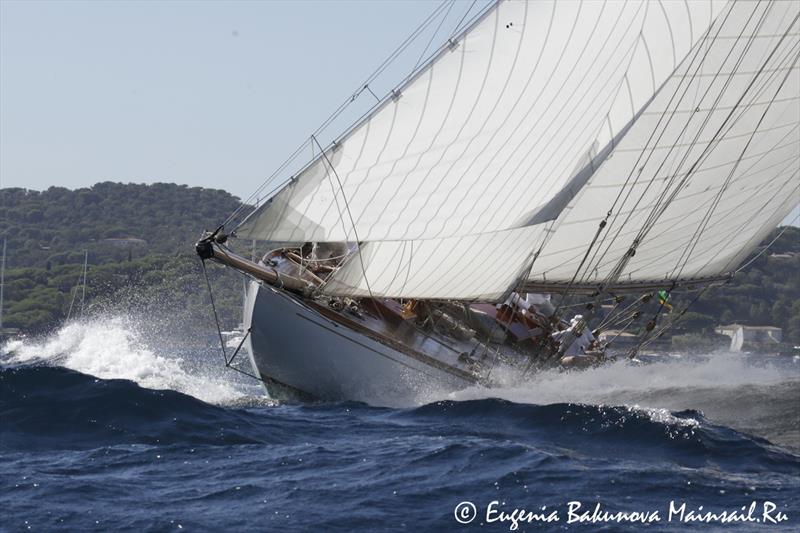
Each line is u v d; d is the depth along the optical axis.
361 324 77.94
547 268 88.25
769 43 84.31
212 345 162.88
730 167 91.19
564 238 87.06
